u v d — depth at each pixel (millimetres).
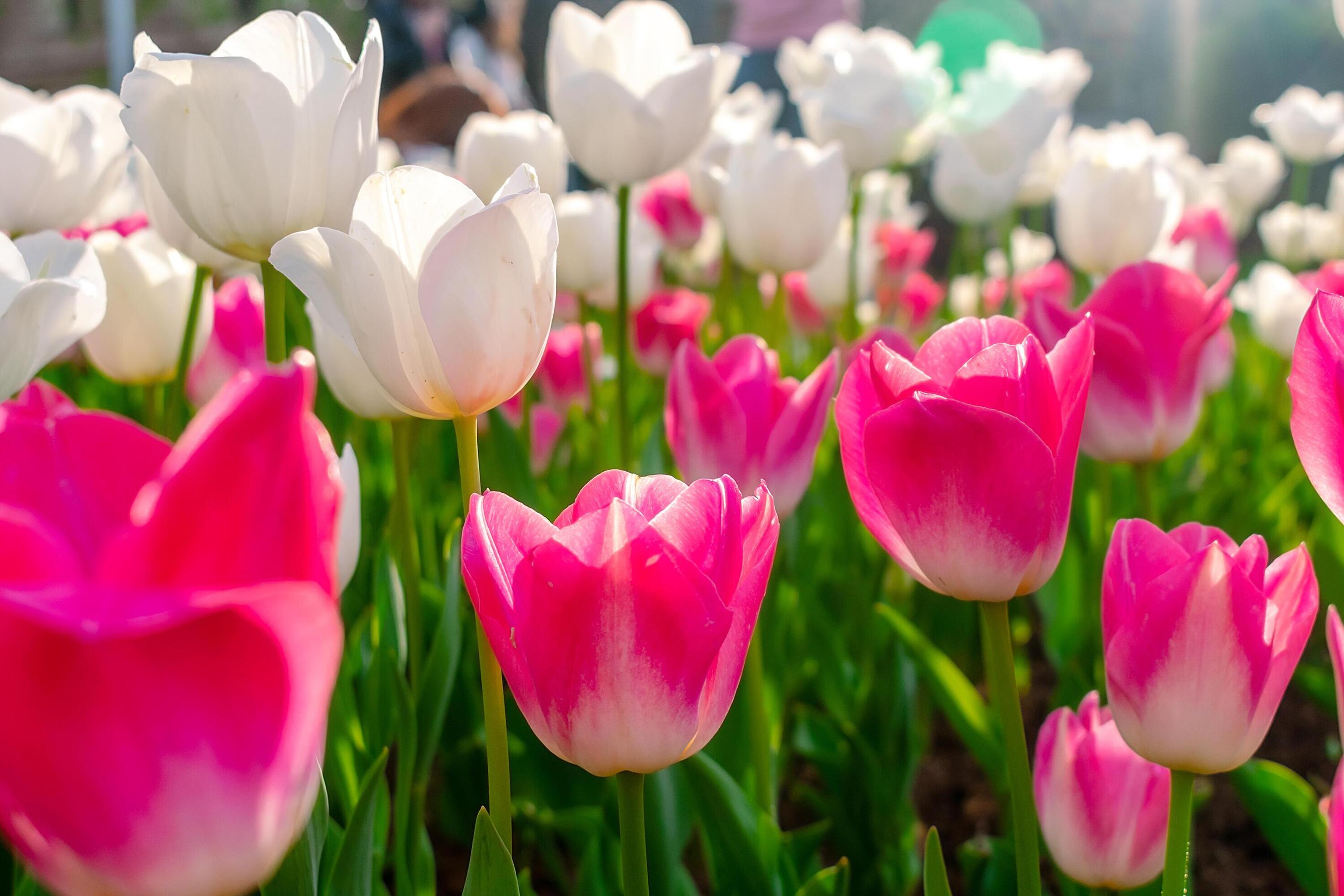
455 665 630
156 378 756
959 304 1713
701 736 496
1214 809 921
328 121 575
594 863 678
